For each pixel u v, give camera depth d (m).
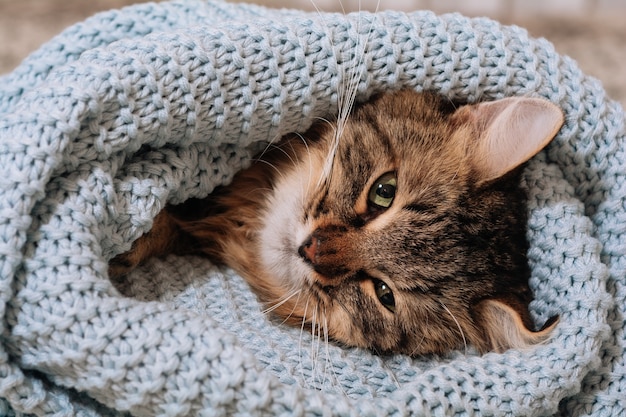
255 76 0.27
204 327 0.23
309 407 0.23
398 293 0.30
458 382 0.25
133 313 0.22
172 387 0.22
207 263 0.30
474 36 0.29
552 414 0.27
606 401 0.27
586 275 0.27
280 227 0.31
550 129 0.28
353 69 0.28
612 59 0.50
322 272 0.29
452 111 0.31
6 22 0.49
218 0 0.32
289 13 0.32
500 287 0.30
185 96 0.25
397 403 0.24
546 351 0.26
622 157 0.29
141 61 0.25
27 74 0.29
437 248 0.30
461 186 0.30
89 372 0.22
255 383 0.22
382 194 0.30
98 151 0.24
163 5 0.31
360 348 0.29
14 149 0.22
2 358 0.22
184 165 0.26
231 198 0.32
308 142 0.31
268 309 0.29
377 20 0.29
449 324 0.30
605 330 0.27
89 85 0.24
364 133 0.30
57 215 0.23
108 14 0.30
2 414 0.23
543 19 0.57
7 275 0.22
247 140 0.28
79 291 0.22
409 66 0.29
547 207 0.28
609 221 0.29
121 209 0.24
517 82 0.30
